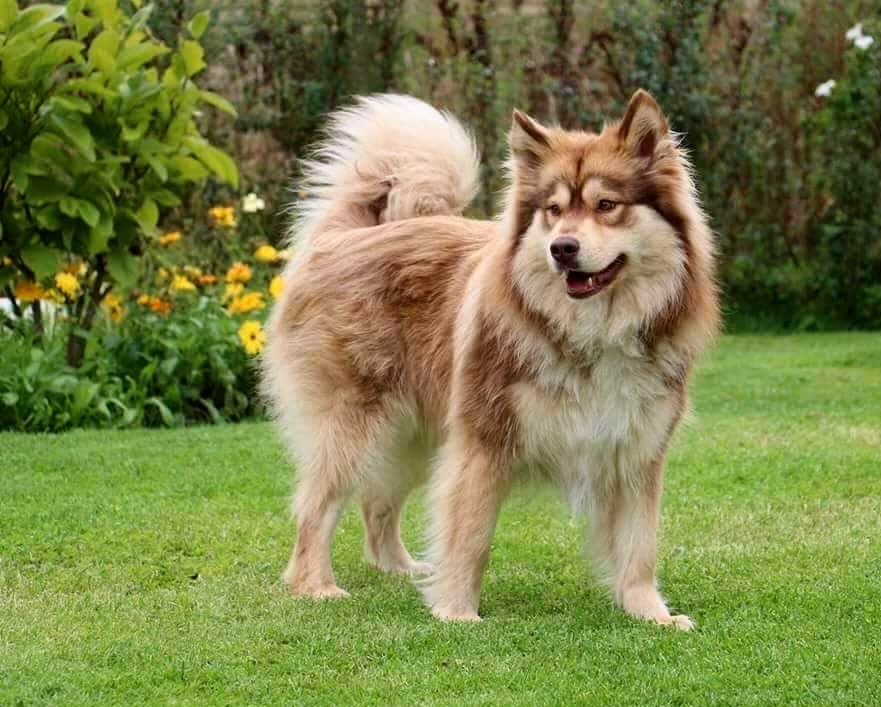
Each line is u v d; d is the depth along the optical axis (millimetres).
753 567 7309
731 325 17547
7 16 10688
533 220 6332
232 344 11867
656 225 6254
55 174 10961
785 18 17094
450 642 6031
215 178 15430
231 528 8195
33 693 5383
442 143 7598
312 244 7512
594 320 6195
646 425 6418
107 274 11812
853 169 16922
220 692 5441
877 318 17391
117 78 11062
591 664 5734
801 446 10227
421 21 16656
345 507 7246
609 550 6758
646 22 16656
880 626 6188
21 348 11406
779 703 5246
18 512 8391
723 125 17016
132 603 6730
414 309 7008
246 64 16281
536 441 6402
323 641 6055
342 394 7125
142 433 10828
